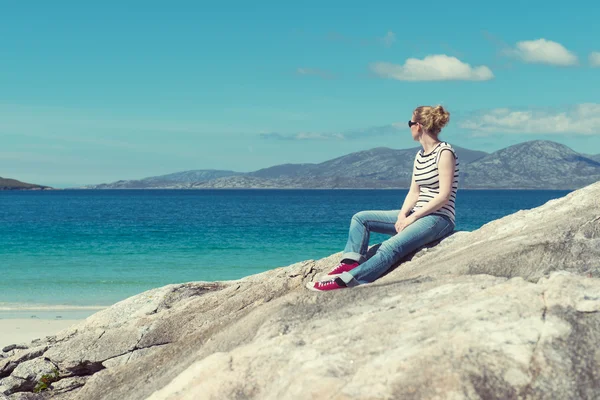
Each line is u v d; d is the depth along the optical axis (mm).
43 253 31047
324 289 5758
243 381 3588
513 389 2975
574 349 3197
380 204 134875
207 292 8617
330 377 3219
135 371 5855
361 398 2980
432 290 4301
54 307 17438
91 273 24062
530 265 4926
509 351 3162
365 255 6379
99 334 7434
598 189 6223
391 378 3055
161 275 23703
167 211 95000
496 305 3615
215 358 3908
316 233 45531
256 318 4648
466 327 3406
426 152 6281
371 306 4266
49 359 7465
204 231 47719
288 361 3592
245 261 28219
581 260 4859
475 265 4977
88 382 5953
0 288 20578
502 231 6070
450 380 2969
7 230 48844
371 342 3529
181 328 7168
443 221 6160
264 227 53094
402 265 6188
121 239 39656
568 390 2994
